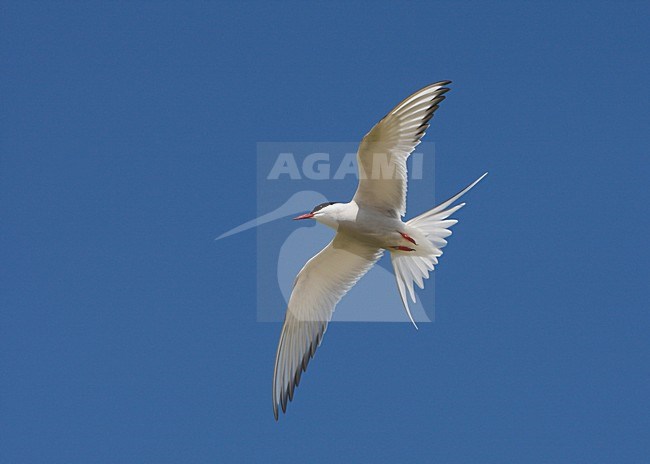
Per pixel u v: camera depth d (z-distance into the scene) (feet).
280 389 40.83
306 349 41.55
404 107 36.22
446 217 39.11
